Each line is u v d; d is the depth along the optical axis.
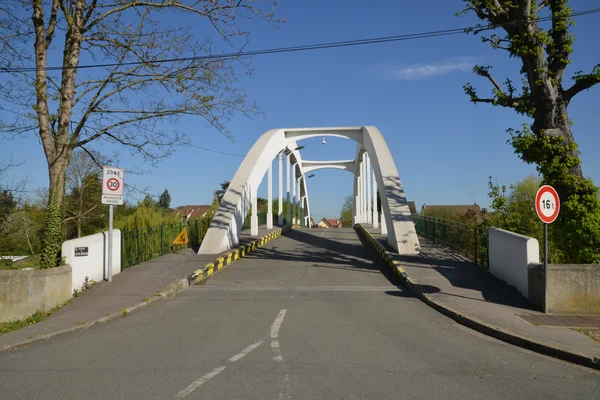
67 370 6.01
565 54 11.52
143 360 6.41
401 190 20.17
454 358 6.48
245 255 20.34
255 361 6.29
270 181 32.34
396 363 6.19
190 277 13.33
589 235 10.74
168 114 12.95
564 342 7.05
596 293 9.02
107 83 12.20
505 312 9.17
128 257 14.98
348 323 8.69
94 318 9.02
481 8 12.14
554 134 11.38
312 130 29.41
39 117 11.27
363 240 27.30
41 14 11.25
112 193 12.48
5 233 14.67
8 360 6.59
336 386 5.26
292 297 11.46
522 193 29.61
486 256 14.38
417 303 10.64
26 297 9.10
